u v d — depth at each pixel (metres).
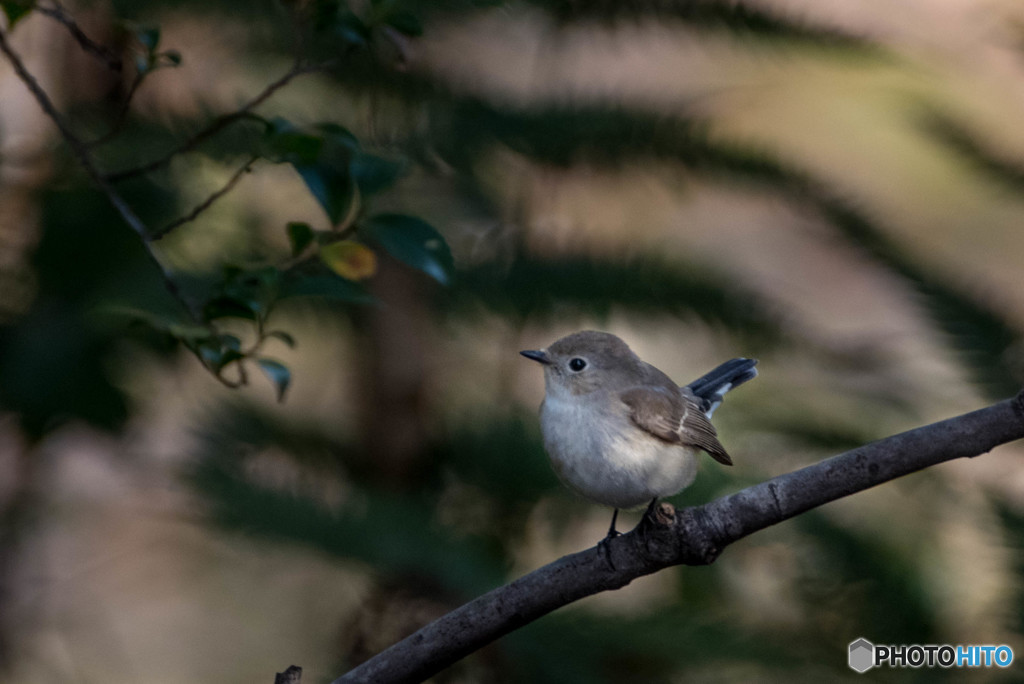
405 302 9.77
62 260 8.66
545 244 10.17
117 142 8.81
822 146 14.03
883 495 9.30
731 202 11.65
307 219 9.90
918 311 8.84
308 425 9.90
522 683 7.81
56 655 11.36
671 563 5.28
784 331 10.10
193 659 11.29
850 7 11.68
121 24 5.56
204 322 5.38
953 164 11.48
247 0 9.30
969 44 11.02
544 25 10.62
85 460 12.04
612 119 9.98
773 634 8.30
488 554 8.58
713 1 10.11
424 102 9.82
